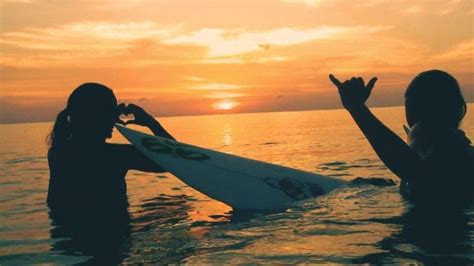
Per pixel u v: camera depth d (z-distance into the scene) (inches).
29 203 177.5
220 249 100.2
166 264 91.0
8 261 99.8
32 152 589.3
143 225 126.1
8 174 312.7
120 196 149.6
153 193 190.7
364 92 108.5
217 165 165.8
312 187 161.6
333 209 136.6
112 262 93.9
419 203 124.3
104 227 125.4
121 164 150.6
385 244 99.2
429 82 114.3
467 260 86.0
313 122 1866.4
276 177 165.2
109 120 141.6
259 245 102.7
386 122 1286.9
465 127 716.0
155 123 169.0
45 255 102.5
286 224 121.8
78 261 96.3
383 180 173.6
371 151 426.0
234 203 147.3
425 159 113.0
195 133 1183.6
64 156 144.5
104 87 140.9
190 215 138.8
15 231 125.6
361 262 88.4
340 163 329.7
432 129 114.9
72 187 144.7
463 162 114.0
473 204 118.6
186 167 159.0
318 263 88.8
